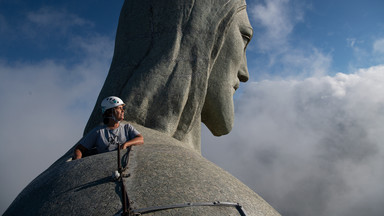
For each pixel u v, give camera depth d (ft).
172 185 10.00
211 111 22.97
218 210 9.51
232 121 23.24
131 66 21.04
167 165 11.10
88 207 9.24
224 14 21.86
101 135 13.30
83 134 20.42
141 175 10.34
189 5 21.77
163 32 21.54
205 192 10.07
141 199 9.26
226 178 11.69
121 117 13.71
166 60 20.61
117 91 20.42
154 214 8.84
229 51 22.86
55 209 9.57
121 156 11.64
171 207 9.07
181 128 20.49
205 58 20.98
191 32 21.29
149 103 19.72
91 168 11.09
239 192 10.94
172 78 20.21
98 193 9.70
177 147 13.50
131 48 21.81
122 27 23.20
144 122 19.35
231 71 22.91
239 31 23.70
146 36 21.84
